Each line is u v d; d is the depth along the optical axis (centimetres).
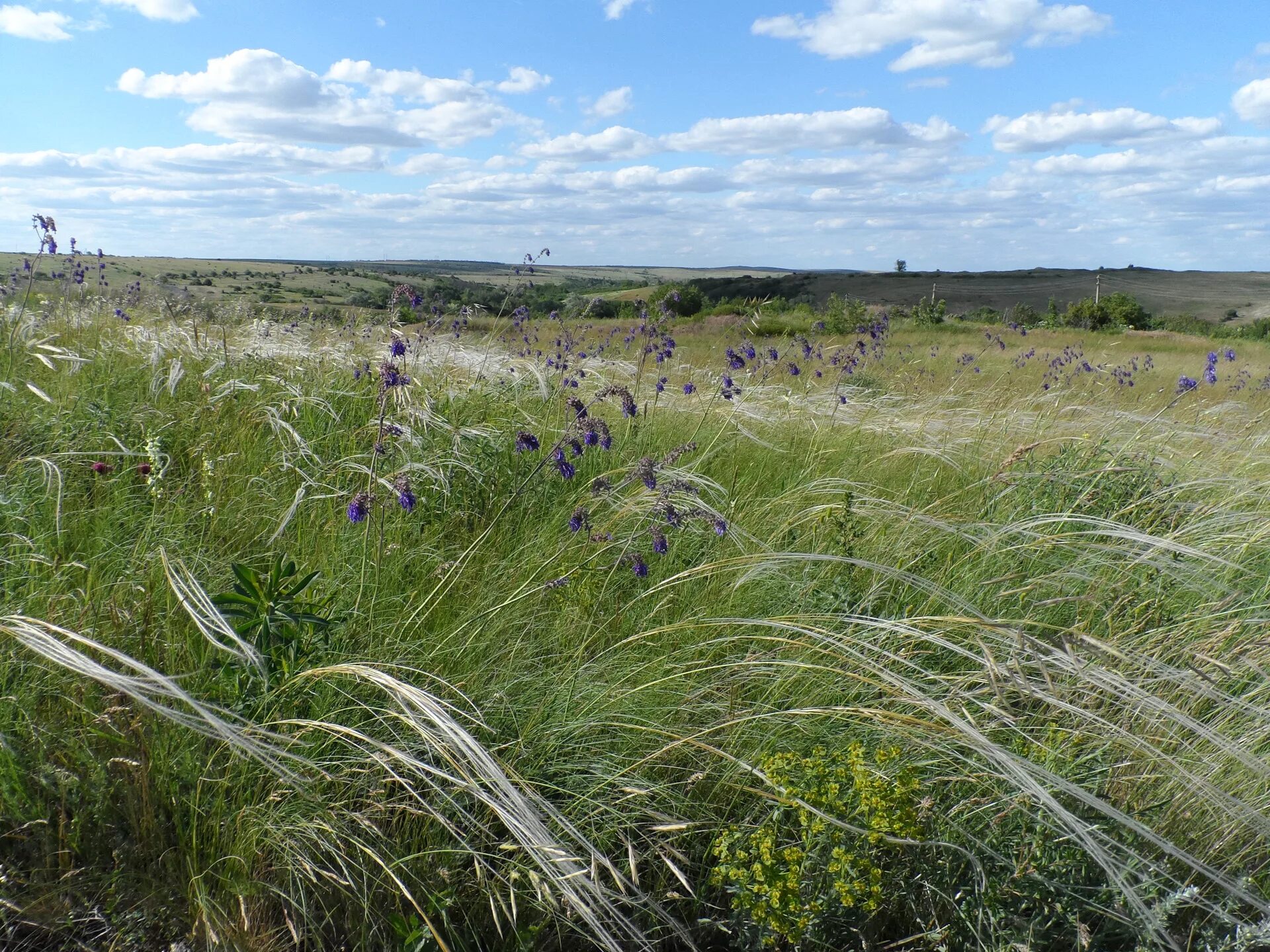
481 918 218
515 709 271
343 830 219
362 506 312
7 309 679
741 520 442
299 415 543
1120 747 265
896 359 1334
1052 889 218
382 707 254
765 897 210
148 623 246
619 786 246
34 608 263
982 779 247
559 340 849
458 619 314
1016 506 491
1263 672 292
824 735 270
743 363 610
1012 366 1402
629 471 423
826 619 312
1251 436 662
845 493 433
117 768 220
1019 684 254
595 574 352
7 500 329
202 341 697
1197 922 230
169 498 376
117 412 475
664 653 317
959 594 364
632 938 217
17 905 197
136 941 197
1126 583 379
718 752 239
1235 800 233
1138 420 656
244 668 244
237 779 227
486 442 492
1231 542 417
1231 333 3691
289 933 207
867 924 217
